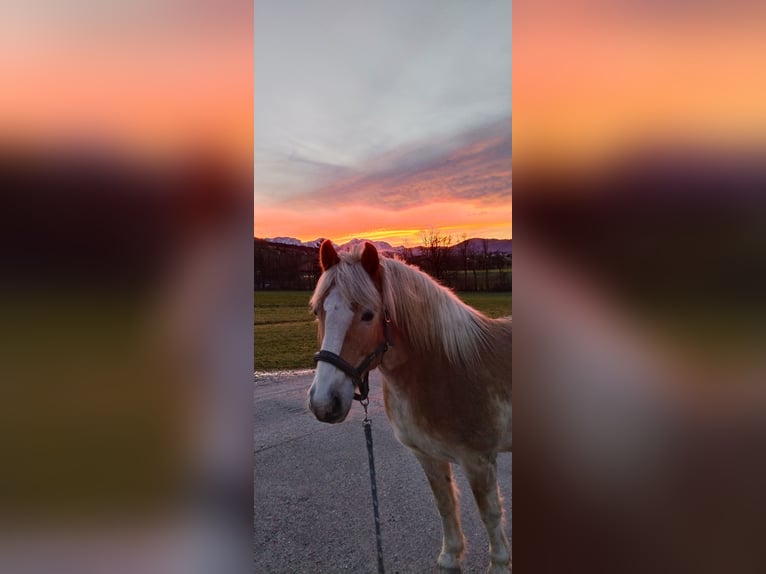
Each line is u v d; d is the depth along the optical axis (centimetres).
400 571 140
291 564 148
